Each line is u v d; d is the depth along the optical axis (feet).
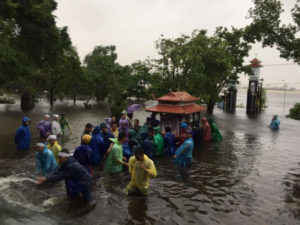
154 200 19.45
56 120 42.01
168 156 32.76
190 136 29.07
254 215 17.52
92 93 124.26
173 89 70.69
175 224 16.03
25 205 17.97
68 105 121.60
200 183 23.45
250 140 45.96
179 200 19.63
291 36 54.34
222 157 33.22
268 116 98.12
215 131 44.98
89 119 70.28
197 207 18.53
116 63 124.16
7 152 31.86
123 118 35.55
